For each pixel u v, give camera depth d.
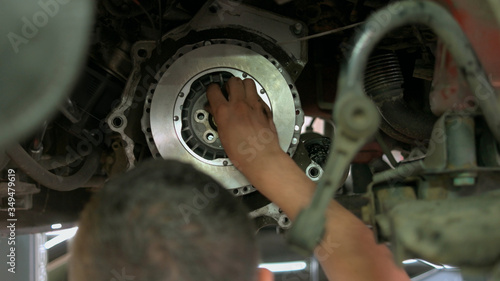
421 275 2.33
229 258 0.55
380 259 0.86
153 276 0.53
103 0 1.24
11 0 0.50
